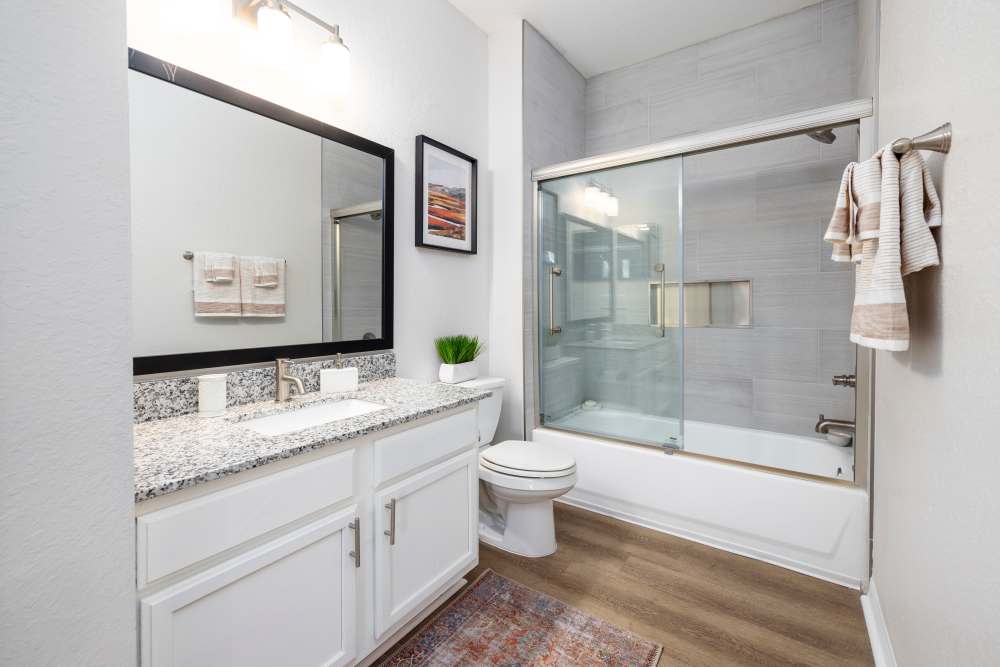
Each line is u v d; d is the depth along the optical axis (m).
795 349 2.60
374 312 1.96
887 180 1.10
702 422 2.89
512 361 2.69
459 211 2.47
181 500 0.89
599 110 3.21
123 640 0.57
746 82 2.69
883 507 1.52
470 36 2.57
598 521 2.34
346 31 1.84
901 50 1.34
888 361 1.46
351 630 1.24
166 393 1.30
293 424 1.49
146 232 1.27
